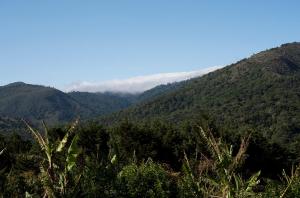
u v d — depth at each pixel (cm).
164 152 5894
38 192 1445
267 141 6378
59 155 1112
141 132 5934
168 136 5959
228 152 1176
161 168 1794
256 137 6203
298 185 1264
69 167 1085
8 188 1445
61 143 1077
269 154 6262
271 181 1380
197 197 1308
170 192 1608
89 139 5828
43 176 1074
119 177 1552
